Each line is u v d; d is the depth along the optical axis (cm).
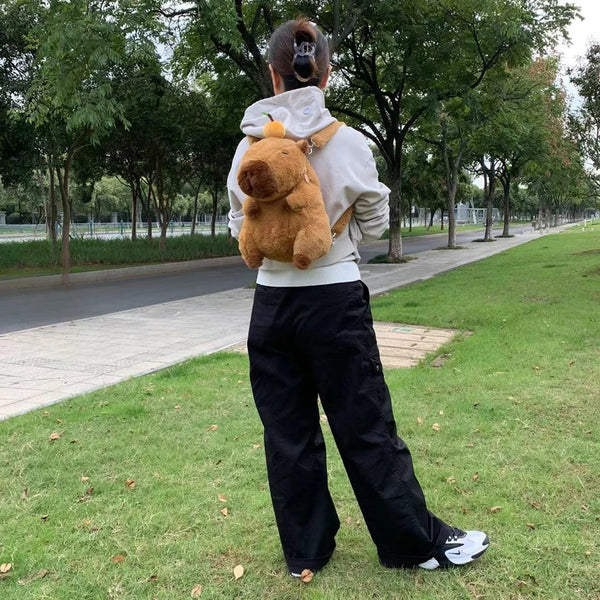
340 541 243
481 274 1283
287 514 215
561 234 3519
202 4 971
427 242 3206
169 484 300
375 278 1346
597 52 1301
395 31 1455
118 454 339
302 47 194
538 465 309
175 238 2547
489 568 221
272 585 215
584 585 210
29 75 1398
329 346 195
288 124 191
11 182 1741
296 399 209
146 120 1769
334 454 331
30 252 1862
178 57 1411
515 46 1418
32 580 224
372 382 200
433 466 312
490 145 2203
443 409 398
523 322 691
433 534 214
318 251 181
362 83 1733
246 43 1156
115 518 267
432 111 1472
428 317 767
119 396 452
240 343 671
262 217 187
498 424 367
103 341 700
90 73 1016
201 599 210
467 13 1391
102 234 3947
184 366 538
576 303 816
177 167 2266
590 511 262
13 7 1355
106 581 221
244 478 304
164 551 240
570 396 414
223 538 249
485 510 266
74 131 1479
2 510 277
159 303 1066
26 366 575
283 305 200
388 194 199
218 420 393
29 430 380
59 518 269
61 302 1094
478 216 7869
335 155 190
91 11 959
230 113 1566
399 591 207
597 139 1383
